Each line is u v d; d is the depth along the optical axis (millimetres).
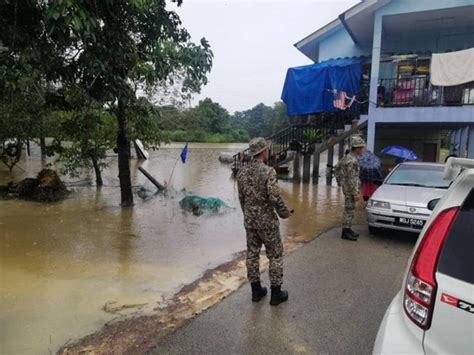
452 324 1527
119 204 9648
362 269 4574
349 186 5805
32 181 10570
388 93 11906
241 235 6746
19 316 3545
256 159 3523
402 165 7051
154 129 9891
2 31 3537
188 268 4984
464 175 1791
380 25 10852
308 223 7387
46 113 8531
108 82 5121
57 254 5562
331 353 2775
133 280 4527
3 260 5262
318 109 12539
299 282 4145
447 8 10273
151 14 5820
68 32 3770
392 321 1770
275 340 2951
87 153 11445
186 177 15852
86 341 3053
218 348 2848
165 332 3141
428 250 1700
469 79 9695
